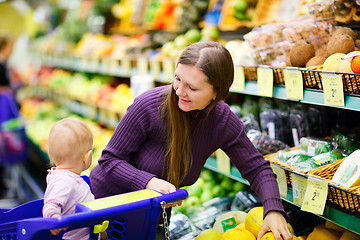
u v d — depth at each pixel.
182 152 1.64
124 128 1.66
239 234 1.75
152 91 1.67
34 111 6.47
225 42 3.26
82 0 5.95
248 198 2.40
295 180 1.76
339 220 1.60
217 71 1.46
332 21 2.11
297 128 2.32
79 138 1.56
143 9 4.46
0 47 5.68
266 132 2.45
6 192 4.98
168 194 1.39
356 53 1.71
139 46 4.04
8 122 4.62
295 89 1.86
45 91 6.86
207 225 2.40
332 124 2.35
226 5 3.20
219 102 1.71
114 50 4.48
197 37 3.48
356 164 1.62
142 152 1.72
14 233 1.56
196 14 3.59
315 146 2.00
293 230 1.99
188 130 1.63
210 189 2.89
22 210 1.60
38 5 7.63
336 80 1.63
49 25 7.30
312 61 1.90
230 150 1.76
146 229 1.38
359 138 2.04
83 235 1.52
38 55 7.28
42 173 4.99
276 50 2.25
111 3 5.19
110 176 1.68
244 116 2.69
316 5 2.12
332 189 1.61
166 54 3.51
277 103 2.53
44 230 1.19
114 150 1.67
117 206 1.26
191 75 1.45
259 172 1.72
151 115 1.63
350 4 2.00
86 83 5.32
